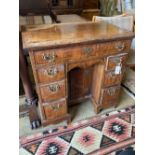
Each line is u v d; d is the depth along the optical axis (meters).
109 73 1.54
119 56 1.49
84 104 1.87
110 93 1.67
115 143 1.43
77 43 1.26
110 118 1.68
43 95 1.40
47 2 2.76
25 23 2.21
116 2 3.20
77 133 1.53
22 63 1.52
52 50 1.23
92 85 1.75
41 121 1.56
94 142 1.44
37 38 1.27
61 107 1.53
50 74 1.31
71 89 1.70
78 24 1.68
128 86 2.16
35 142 1.45
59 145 1.42
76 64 1.38
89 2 3.32
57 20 2.63
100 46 1.36
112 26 1.62
